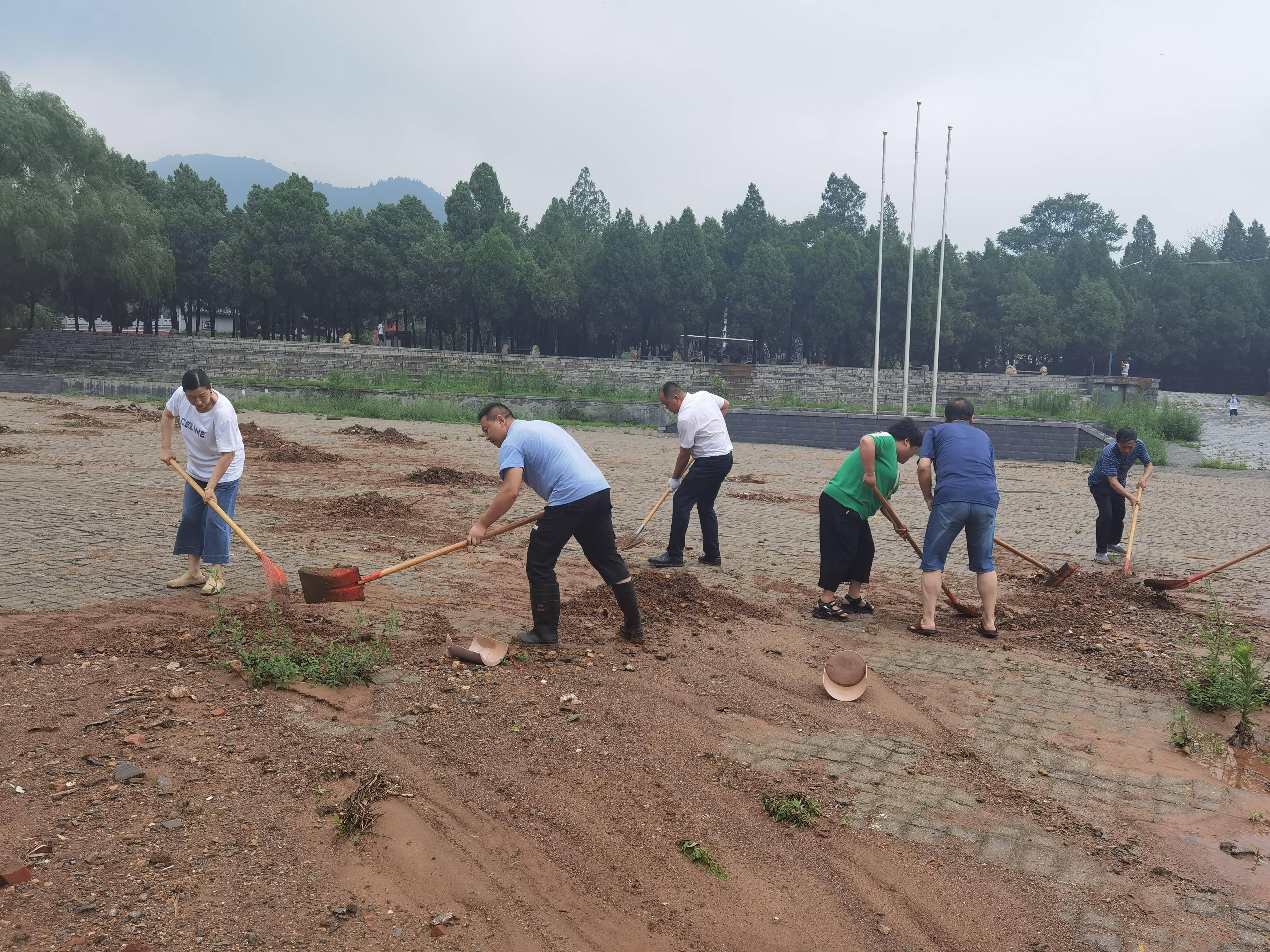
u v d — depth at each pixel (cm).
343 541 908
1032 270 7475
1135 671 600
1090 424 3400
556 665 538
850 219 8525
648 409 3825
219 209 5938
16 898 287
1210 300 7912
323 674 483
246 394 3784
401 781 379
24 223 4150
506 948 282
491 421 568
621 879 325
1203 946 304
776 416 3059
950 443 674
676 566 863
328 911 293
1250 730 480
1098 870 350
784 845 356
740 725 474
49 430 1991
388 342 7006
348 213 5838
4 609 598
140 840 325
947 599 777
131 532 895
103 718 423
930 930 308
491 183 6378
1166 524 1359
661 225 6525
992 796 408
